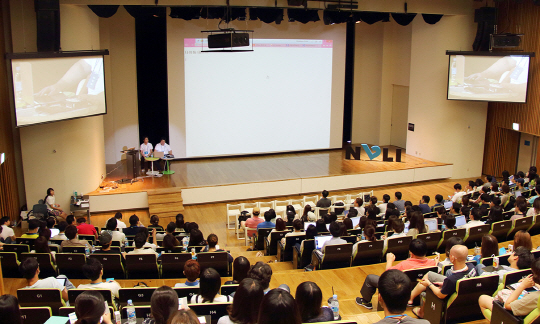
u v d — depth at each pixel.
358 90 20.64
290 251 9.08
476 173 17.78
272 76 18.22
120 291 5.39
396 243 8.18
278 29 17.97
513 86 15.06
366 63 20.47
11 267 7.64
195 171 16.41
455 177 17.61
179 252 7.98
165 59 17.28
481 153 17.64
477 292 5.14
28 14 12.20
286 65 18.31
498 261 6.05
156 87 17.45
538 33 15.02
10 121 12.34
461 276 5.18
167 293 3.58
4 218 9.41
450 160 17.47
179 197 14.37
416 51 17.89
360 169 16.67
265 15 15.48
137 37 16.97
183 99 17.36
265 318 2.63
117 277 7.67
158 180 15.28
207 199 14.84
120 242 8.69
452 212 10.92
